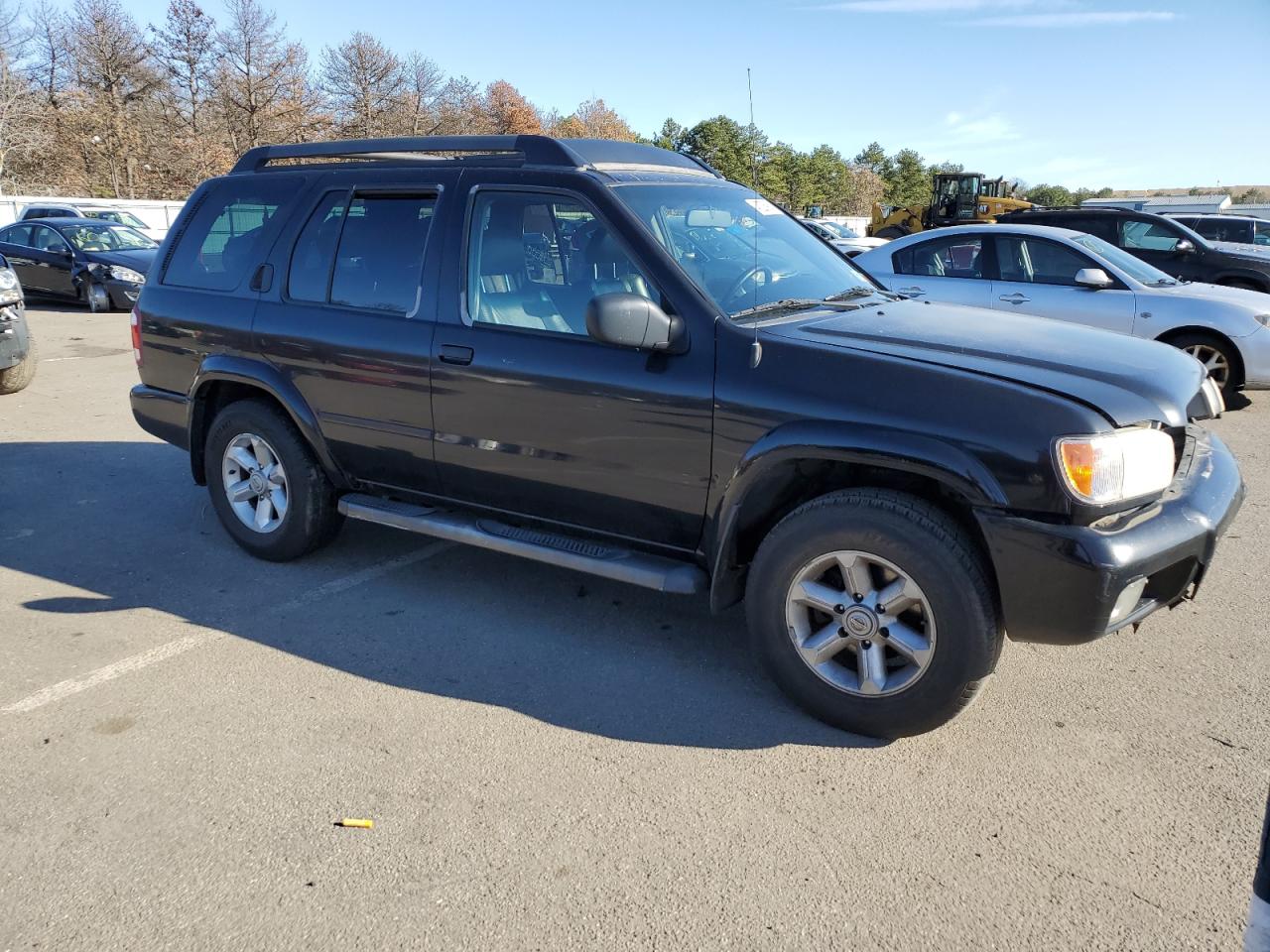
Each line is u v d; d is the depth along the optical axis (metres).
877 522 3.05
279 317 4.51
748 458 3.26
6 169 46.22
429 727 3.36
